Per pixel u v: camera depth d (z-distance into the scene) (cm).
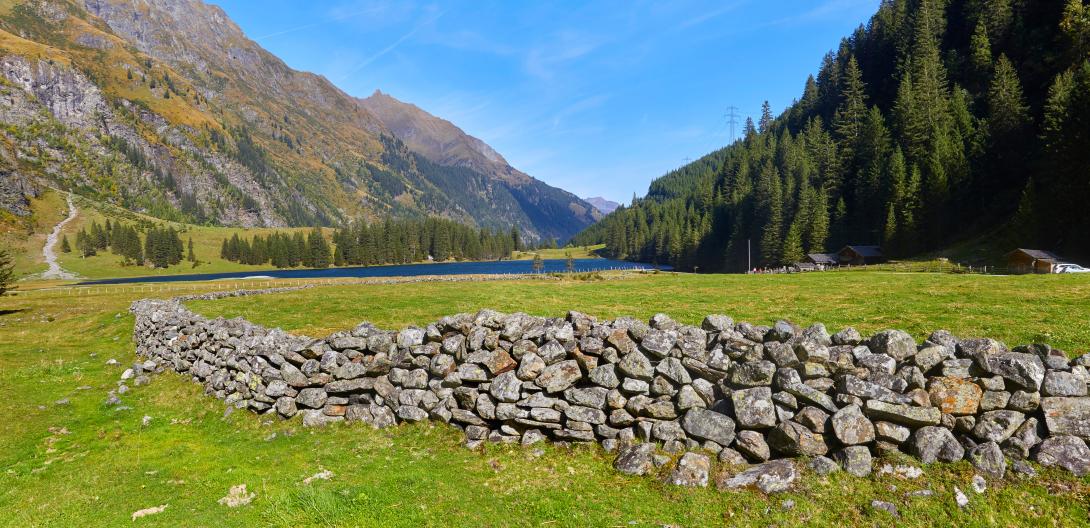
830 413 832
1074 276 3528
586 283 5731
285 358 1329
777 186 13438
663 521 723
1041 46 12456
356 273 18238
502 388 1042
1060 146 7531
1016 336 1552
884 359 838
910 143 11856
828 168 13325
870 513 705
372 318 3016
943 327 1792
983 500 702
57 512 806
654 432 938
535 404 1021
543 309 3138
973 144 10681
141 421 1342
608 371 995
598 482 849
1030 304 2183
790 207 13212
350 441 1112
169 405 1488
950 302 2456
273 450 1095
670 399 945
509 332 1075
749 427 866
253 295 5075
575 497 802
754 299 3234
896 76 16188
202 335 1677
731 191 19175
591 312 2911
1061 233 7138
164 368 1914
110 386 1730
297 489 855
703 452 878
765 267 12638
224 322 1608
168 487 903
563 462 932
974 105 12862
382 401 1216
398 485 862
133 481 934
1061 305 2102
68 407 1460
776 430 842
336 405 1256
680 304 3139
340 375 1245
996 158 10362
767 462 826
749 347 911
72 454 1097
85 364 2070
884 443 805
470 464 953
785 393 854
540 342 1065
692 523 714
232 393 1462
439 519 746
